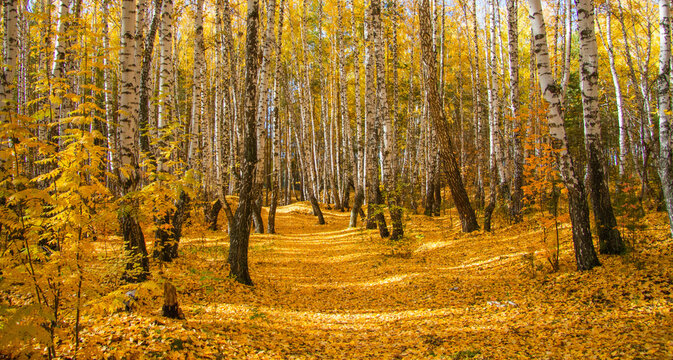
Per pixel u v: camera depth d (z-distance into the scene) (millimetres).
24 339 2707
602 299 5125
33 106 15094
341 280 9102
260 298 7043
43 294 3141
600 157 6883
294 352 4527
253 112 7969
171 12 8633
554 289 5957
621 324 4316
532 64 15453
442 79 17812
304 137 22844
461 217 12445
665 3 6754
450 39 24094
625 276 5578
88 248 3408
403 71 25906
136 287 3768
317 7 26625
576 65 21984
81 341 3826
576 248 6461
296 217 23297
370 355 4535
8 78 6066
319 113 36156
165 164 7805
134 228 5508
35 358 2996
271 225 17219
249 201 7969
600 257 6664
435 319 5688
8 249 3020
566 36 14562
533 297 5859
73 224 3246
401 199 18125
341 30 22078
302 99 25594
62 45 7406
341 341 5105
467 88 26766
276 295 7516
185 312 5465
